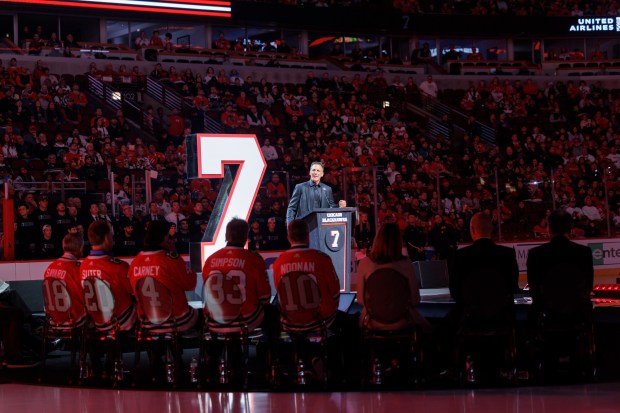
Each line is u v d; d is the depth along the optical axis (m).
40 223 14.17
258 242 15.94
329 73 27.05
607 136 25.33
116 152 18.81
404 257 7.21
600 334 7.98
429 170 21.14
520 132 25.95
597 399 6.40
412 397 6.77
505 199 19.75
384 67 28.61
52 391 7.50
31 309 11.76
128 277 7.61
